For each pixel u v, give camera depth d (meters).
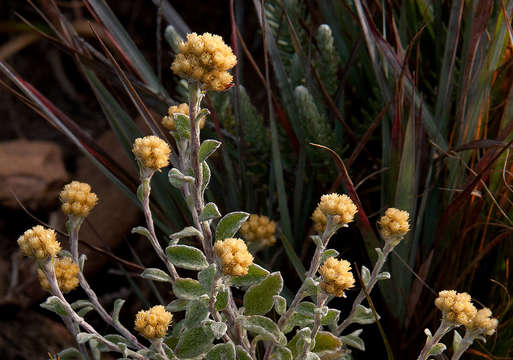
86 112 1.18
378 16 0.70
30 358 0.73
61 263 0.55
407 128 0.60
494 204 0.63
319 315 0.53
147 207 0.54
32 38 1.14
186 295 0.53
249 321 0.54
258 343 0.64
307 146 0.69
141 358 0.54
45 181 0.94
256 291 0.55
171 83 1.17
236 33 0.66
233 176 0.66
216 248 0.50
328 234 0.53
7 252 0.88
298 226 0.68
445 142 0.64
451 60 0.64
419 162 0.63
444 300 0.53
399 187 0.61
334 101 0.70
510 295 0.63
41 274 0.56
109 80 0.66
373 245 0.61
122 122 0.66
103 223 0.85
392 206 0.63
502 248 0.64
